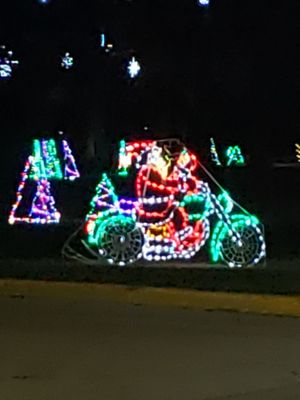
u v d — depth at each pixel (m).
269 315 11.26
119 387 7.93
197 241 14.38
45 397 7.68
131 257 14.80
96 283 13.18
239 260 14.27
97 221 15.02
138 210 14.69
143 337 10.02
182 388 7.84
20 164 24.38
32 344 9.82
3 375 8.48
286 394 7.62
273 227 17.58
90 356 9.16
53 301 12.70
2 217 20.66
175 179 14.39
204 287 12.53
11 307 12.27
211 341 9.73
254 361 8.77
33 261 15.59
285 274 13.62
